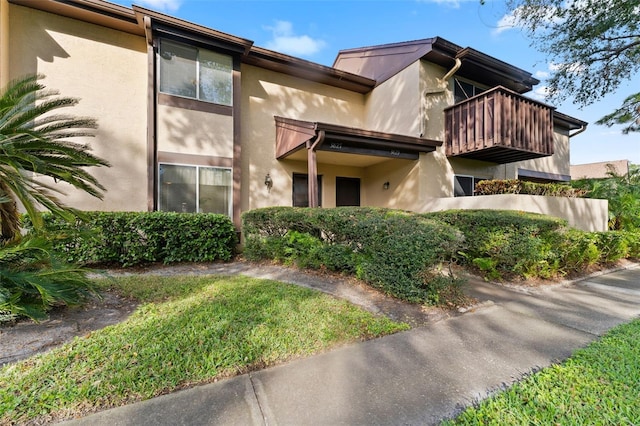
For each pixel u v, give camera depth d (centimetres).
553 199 752
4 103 333
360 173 1134
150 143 721
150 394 214
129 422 187
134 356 257
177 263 678
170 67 754
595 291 525
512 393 216
